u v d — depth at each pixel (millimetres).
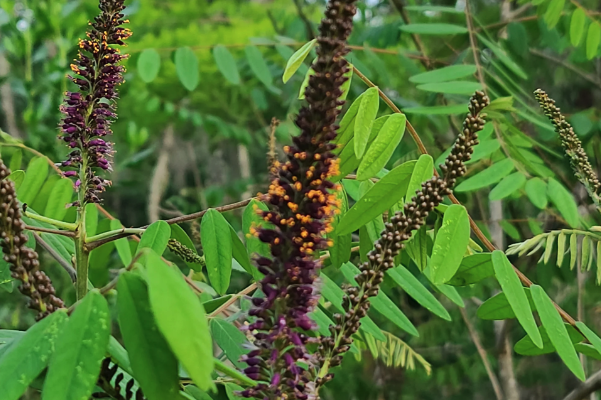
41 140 1045
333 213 427
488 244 490
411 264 833
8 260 411
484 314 508
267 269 431
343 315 444
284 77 474
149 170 1962
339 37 419
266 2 2279
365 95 482
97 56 473
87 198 476
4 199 409
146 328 394
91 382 388
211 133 1479
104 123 479
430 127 1162
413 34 1027
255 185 1408
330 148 423
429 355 1564
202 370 371
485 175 633
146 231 487
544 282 962
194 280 675
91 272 762
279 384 421
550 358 1692
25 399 721
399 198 484
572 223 612
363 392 1490
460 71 673
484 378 1711
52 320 403
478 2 1434
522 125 971
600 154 1042
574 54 976
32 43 1193
